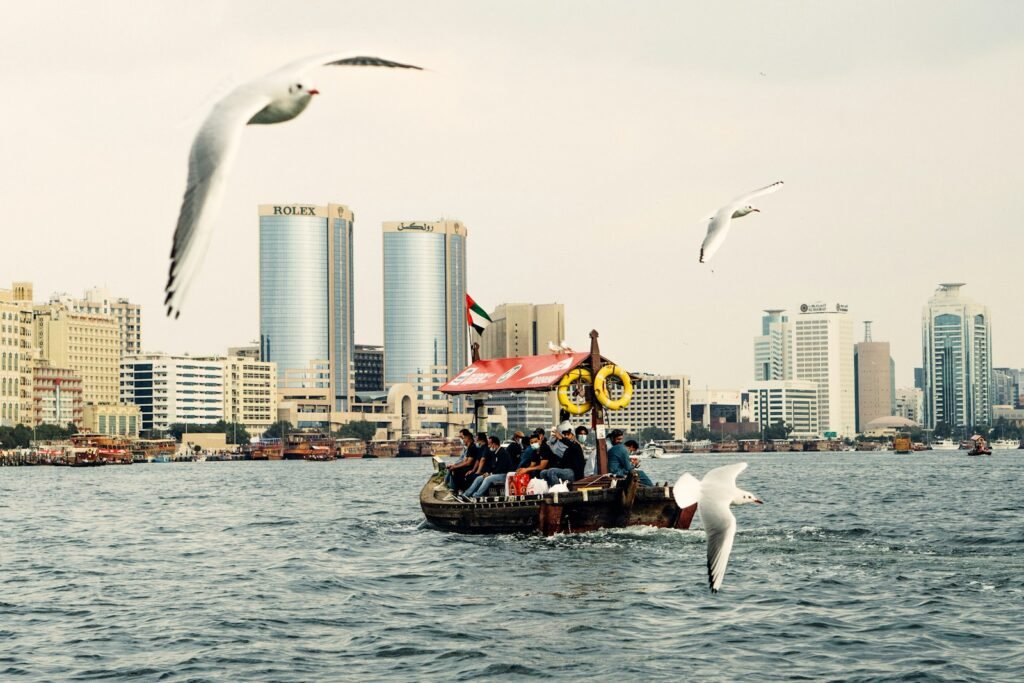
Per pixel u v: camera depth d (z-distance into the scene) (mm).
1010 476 118688
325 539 44031
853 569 31875
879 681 19547
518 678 20156
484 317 49312
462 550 38156
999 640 22516
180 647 23250
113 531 50469
